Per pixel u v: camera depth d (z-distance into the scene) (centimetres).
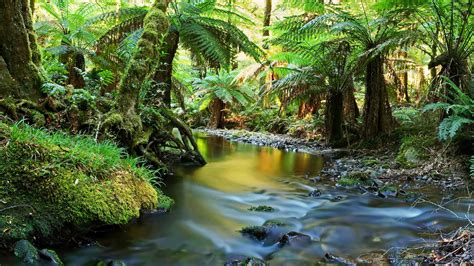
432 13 554
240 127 1227
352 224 289
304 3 738
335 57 696
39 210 224
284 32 808
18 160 238
